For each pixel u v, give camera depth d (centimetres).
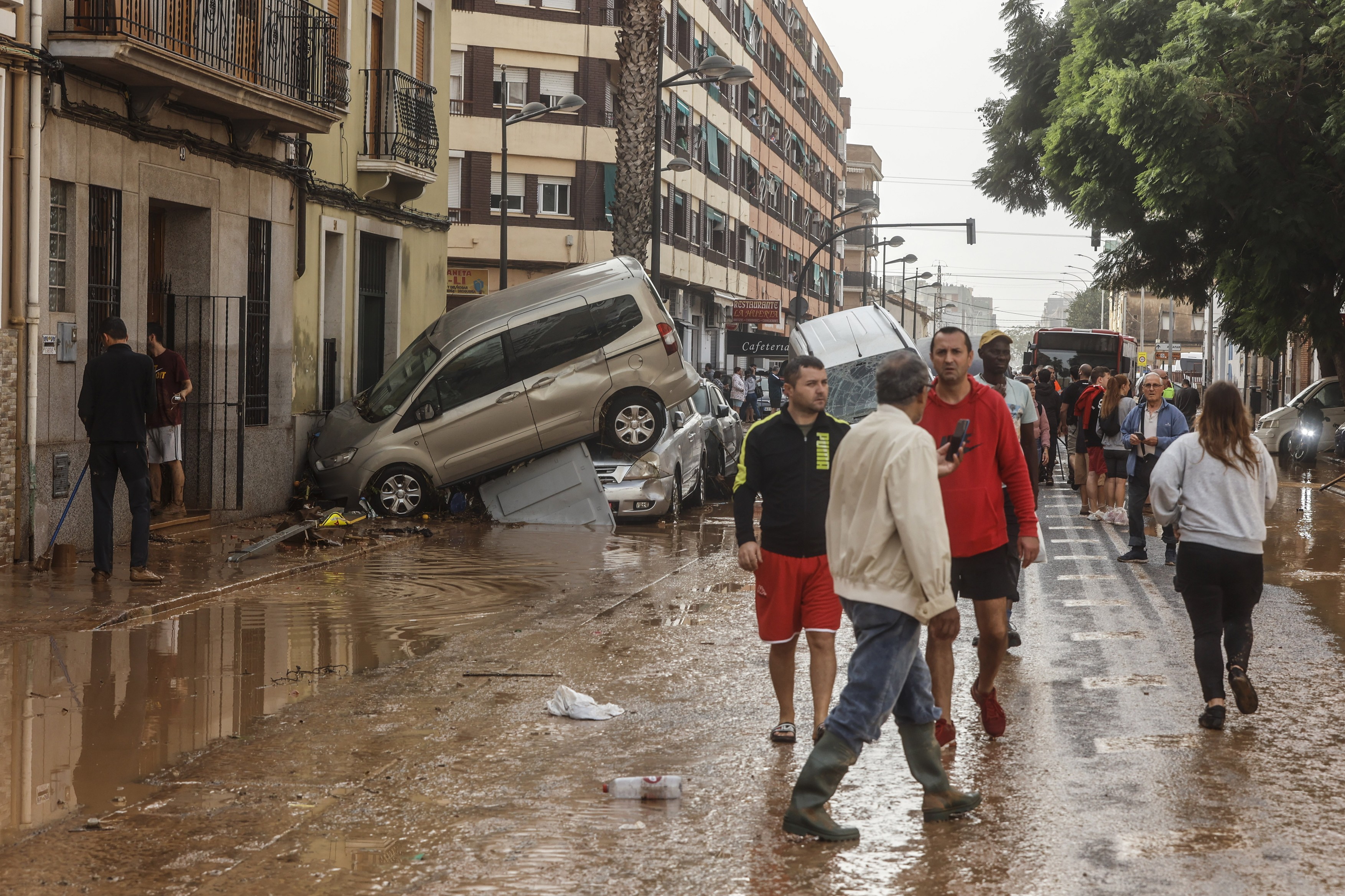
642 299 1748
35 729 670
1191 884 451
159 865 472
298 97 1686
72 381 1287
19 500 1204
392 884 453
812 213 7806
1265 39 2455
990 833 508
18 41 1195
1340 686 780
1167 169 2517
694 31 5016
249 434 1636
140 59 1286
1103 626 987
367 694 754
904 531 498
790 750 635
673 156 4722
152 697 742
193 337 1566
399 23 2108
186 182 1501
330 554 1341
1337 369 2888
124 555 1284
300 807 541
